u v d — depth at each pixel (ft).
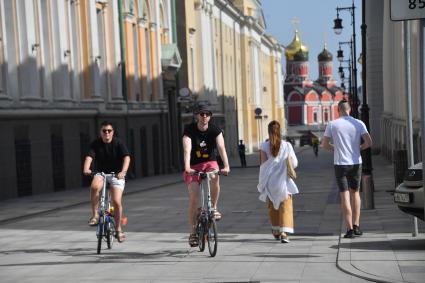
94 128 319.27
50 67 277.23
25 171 249.34
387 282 76.95
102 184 109.40
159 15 451.12
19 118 245.65
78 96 305.94
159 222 151.12
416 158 251.80
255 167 488.02
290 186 111.75
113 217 113.39
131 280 84.79
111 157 110.42
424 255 91.91
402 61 315.17
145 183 320.91
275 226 114.42
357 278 80.89
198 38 573.33
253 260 95.71
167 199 216.33
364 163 154.61
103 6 346.95
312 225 134.92
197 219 103.45
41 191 260.42
